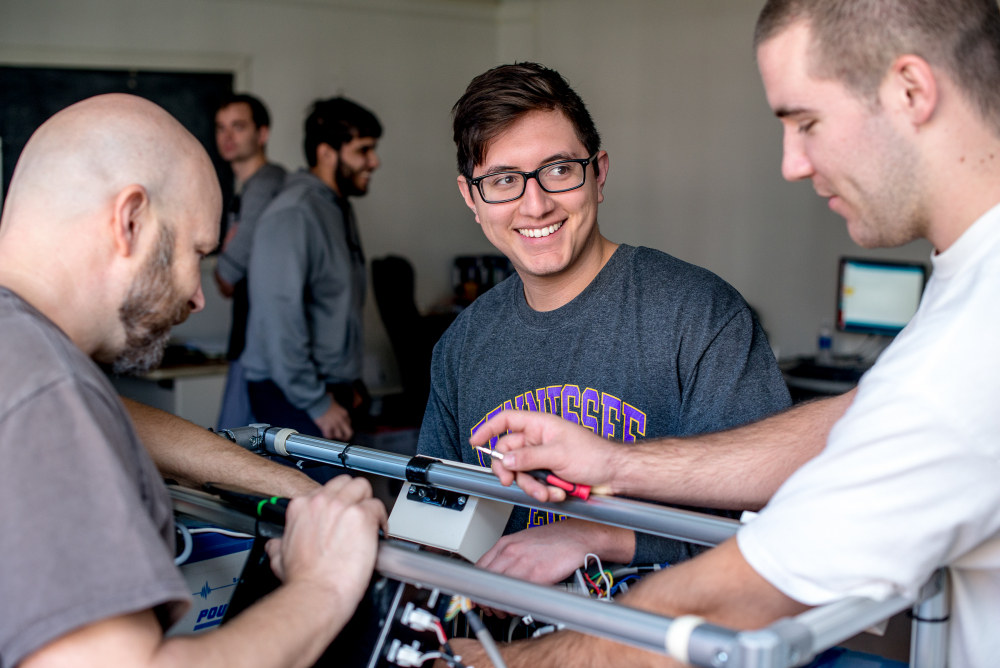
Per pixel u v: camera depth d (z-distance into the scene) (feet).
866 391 2.39
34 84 15.17
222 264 12.78
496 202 4.17
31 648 2.08
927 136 2.33
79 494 2.20
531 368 4.42
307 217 9.69
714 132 16.34
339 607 2.65
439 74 19.15
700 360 4.08
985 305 2.24
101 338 2.85
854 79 2.35
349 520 2.78
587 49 18.38
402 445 11.70
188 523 3.45
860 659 3.02
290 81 17.34
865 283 14.07
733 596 2.41
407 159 18.89
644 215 17.62
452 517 3.56
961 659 2.61
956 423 2.19
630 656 2.58
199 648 2.31
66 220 2.69
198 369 13.73
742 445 3.42
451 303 19.19
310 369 9.80
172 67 16.16
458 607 2.81
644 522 3.07
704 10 16.28
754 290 16.05
